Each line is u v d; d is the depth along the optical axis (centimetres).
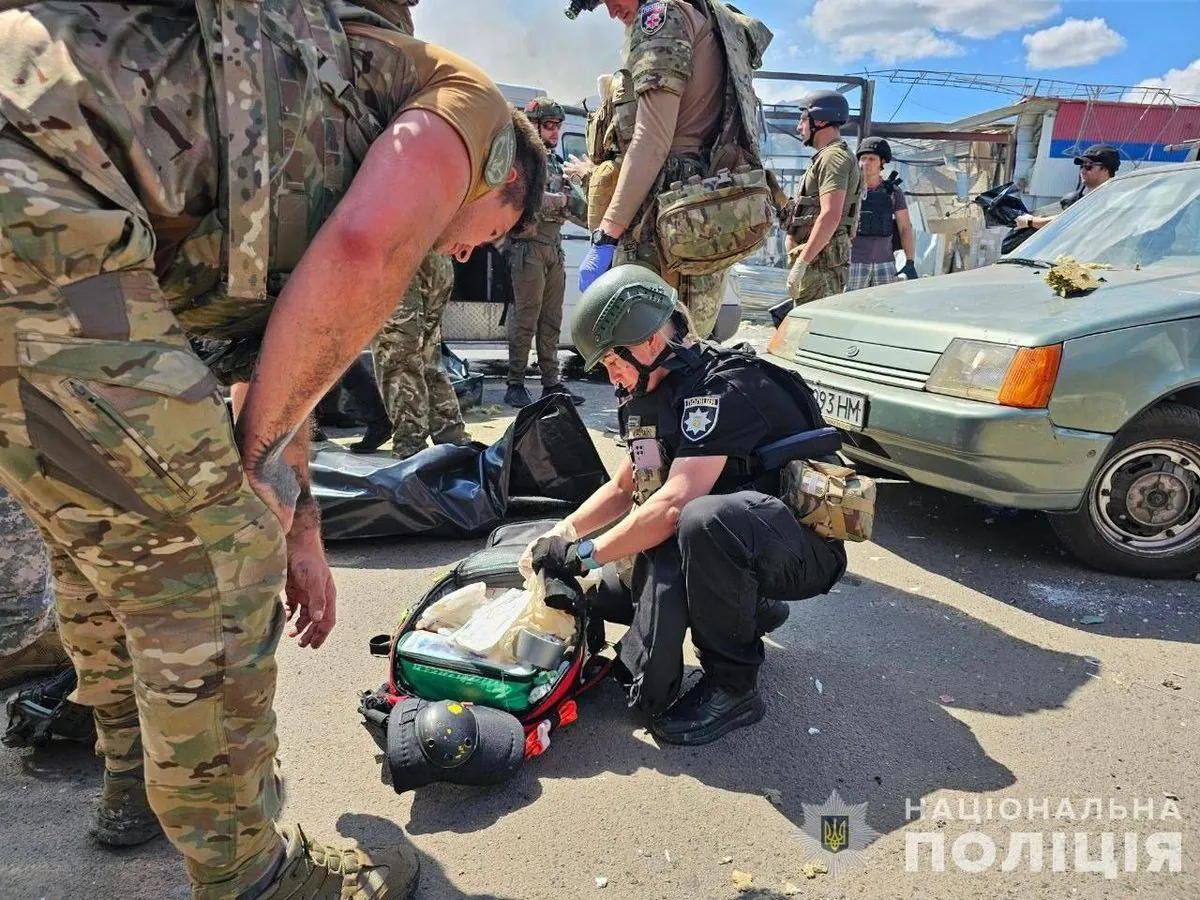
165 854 174
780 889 170
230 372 136
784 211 351
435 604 227
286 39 109
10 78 92
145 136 100
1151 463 312
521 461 372
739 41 321
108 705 167
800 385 225
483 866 174
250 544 114
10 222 90
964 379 303
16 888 163
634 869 174
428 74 120
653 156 300
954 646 270
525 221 142
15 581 219
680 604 213
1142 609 297
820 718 229
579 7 333
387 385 429
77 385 96
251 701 119
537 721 211
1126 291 319
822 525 217
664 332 217
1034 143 1775
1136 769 209
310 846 147
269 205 109
